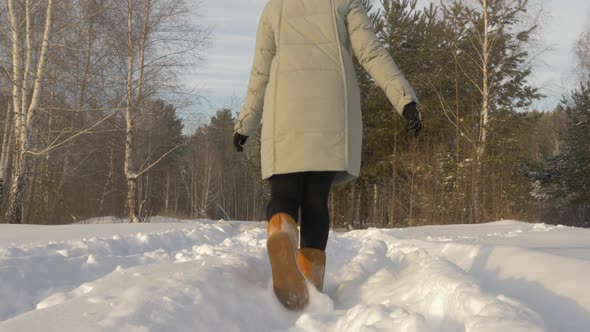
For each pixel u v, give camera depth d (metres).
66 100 13.74
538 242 3.51
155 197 47.09
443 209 15.66
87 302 1.55
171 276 1.81
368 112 19.52
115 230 6.53
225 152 47.91
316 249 2.17
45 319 1.40
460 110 20.47
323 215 2.20
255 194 47.66
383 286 2.10
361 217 24.05
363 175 19.98
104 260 3.53
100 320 1.37
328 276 2.70
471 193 15.31
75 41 12.77
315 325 1.62
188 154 45.03
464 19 18.23
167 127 15.66
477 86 18.17
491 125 16.92
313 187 2.21
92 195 19.56
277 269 1.90
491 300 1.30
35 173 14.90
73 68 12.95
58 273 3.12
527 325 1.08
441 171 16.59
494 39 17.61
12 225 7.35
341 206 22.09
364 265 2.59
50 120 13.66
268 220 2.05
